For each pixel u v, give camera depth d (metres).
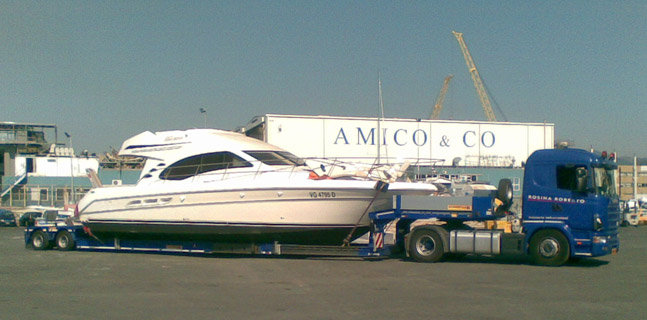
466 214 13.17
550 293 9.30
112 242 16.72
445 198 13.33
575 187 12.57
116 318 7.60
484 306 8.24
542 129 41.62
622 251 16.78
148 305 8.45
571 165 12.64
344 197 13.66
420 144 39.22
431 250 13.50
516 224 13.55
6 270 12.73
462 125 40.19
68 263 14.06
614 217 13.02
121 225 15.97
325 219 13.92
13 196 47.25
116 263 13.95
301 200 13.90
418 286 10.06
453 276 11.27
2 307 8.41
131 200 15.77
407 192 14.46
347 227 14.07
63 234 17.61
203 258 14.98
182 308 8.20
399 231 14.13
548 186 12.84
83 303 8.67
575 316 7.58
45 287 10.25
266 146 16.06
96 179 17.53
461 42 89.06
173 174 15.88
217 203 14.56
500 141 40.88
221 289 9.84
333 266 12.95
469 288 9.82
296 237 14.34
